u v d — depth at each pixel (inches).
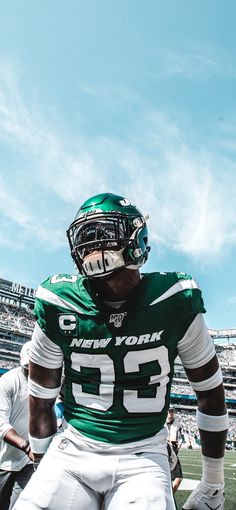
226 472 362.0
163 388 61.3
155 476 55.7
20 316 1646.2
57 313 62.7
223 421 64.1
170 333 60.1
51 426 67.4
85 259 61.3
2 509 116.3
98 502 58.1
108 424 59.0
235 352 1991.9
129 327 59.1
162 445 60.7
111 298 62.1
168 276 63.7
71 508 55.7
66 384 64.9
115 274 61.1
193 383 65.1
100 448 58.0
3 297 1648.6
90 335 60.1
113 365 59.6
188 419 1566.2
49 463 59.2
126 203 66.3
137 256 62.4
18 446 108.3
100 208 63.9
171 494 56.1
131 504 52.4
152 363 59.8
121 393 59.7
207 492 65.5
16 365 1455.5
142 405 59.7
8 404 118.2
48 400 67.5
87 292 62.2
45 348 64.9
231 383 1868.8
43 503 55.0
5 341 1521.9
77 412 61.7
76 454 58.5
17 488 117.2
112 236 61.4
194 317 61.4
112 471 56.2
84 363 61.0
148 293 60.9
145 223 68.6
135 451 58.0
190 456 622.2
